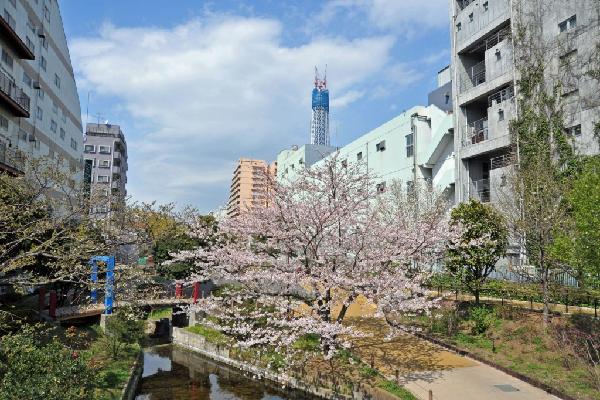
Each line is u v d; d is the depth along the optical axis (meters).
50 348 11.37
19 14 26.70
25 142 27.67
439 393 11.20
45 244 12.55
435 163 30.16
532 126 21.94
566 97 21.19
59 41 34.56
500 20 25.08
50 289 21.41
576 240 10.90
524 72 22.75
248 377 16.47
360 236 14.38
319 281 13.54
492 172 24.16
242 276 14.92
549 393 10.96
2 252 12.58
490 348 14.29
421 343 15.70
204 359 19.42
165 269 24.50
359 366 13.52
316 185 15.17
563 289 16.08
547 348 13.20
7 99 23.22
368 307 18.12
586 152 19.92
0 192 13.63
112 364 15.76
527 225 14.84
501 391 11.20
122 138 66.88
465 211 17.23
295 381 14.24
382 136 34.44
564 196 14.25
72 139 38.84
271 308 16.25
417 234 14.58
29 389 8.70
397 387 11.67
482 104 27.89
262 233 15.66
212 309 17.58
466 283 17.20
